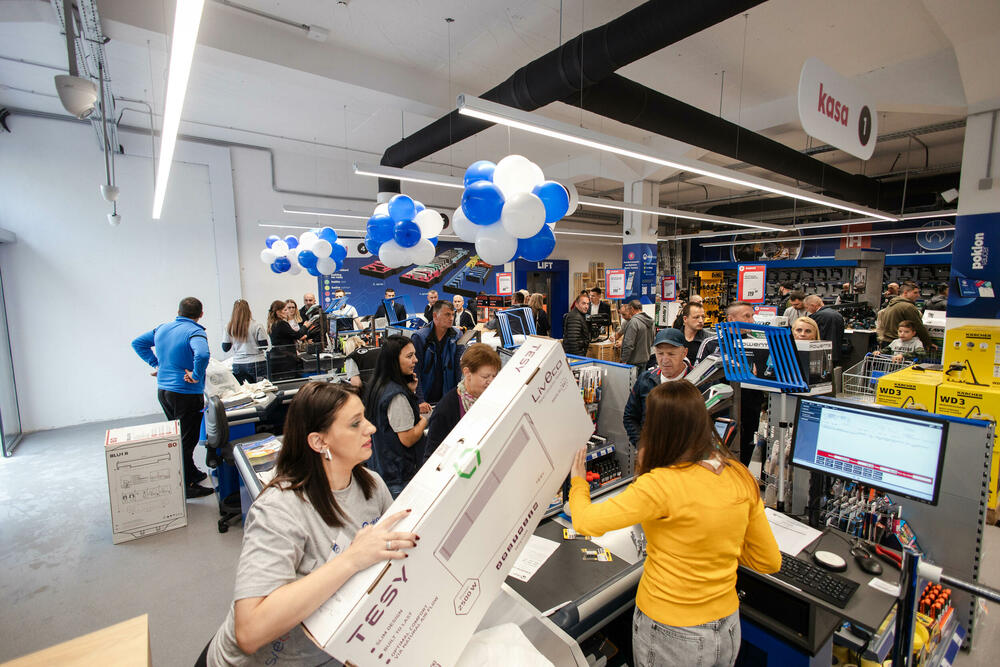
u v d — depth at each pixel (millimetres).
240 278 7219
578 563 1612
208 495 3791
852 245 11133
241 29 3832
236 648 916
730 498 1236
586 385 3117
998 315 3996
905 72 4465
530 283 13719
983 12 3227
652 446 1320
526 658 929
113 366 6195
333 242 5953
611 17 3777
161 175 3521
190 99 5320
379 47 4324
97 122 4984
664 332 2600
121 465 3068
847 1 3529
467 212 3172
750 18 3764
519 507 971
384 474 2338
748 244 13305
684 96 5402
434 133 5262
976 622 2152
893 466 1578
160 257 6477
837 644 1618
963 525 1679
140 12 3293
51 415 5797
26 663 1012
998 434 3088
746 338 1977
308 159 7852
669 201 12797
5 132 5383
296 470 1044
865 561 1541
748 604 1618
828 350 1855
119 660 1026
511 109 2674
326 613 730
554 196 3307
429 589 791
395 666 748
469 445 877
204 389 3914
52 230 5719
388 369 2365
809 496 1842
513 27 3973
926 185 9062
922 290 9977
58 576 2746
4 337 5270
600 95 3732
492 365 2141
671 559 1275
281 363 4543
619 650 1876
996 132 3951
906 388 3342
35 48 4016
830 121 2418
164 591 2613
